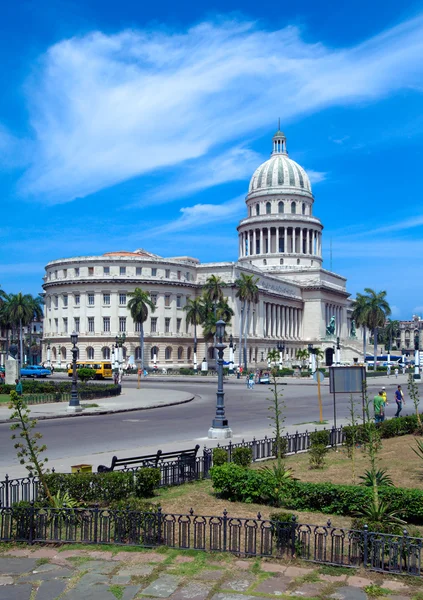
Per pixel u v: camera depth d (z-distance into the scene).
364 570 13.23
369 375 105.94
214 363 132.12
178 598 11.90
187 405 53.66
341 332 190.25
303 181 181.00
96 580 12.81
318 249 180.88
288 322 162.62
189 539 14.59
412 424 34.09
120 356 101.62
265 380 88.12
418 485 20.12
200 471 22.94
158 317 127.25
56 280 129.12
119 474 18.47
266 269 173.00
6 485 17.64
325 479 21.58
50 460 25.03
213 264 135.62
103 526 16.42
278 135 186.00
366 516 16.06
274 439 26.69
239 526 14.32
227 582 12.66
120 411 47.00
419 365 105.69
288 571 13.20
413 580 12.76
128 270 127.38
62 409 47.12
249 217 180.50
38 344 190.00
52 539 15.20
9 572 13.30
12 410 45.97
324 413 45.81
